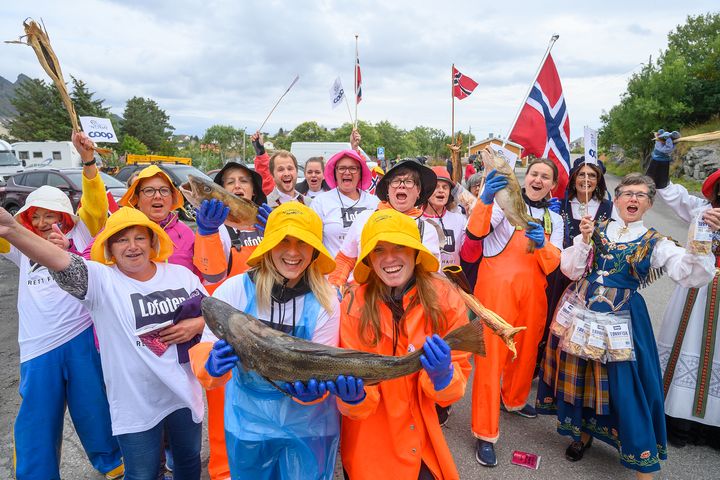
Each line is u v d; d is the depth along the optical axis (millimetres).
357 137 6211
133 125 61156
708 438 3439
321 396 1729
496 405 3199
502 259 3332
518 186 2939
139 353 2252
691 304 3354
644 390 2877
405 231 2006
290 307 1984
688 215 3812
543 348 4062
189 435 2461
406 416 2047
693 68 27328
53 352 2672
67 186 12188
